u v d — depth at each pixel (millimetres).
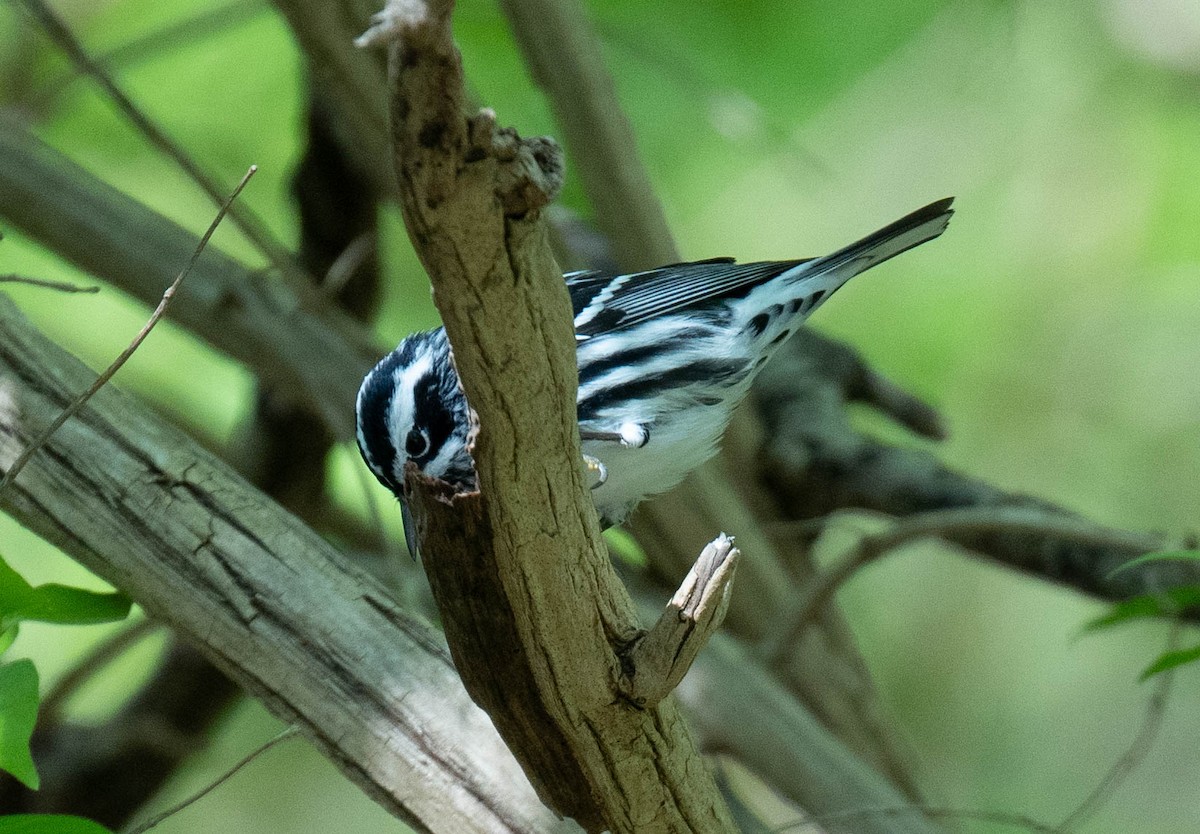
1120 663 14062
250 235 8953
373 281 11477
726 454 10656
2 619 5730
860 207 13367
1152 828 13523
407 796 5512
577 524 4680
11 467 5512
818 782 8578
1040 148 13539
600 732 5098
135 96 11977
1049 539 9727
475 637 4938
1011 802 13719
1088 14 13578
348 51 8773
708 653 8891
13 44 12297
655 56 10992
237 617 5660
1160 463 13688
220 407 12445
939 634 14289
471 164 3705
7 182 9508
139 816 11031
